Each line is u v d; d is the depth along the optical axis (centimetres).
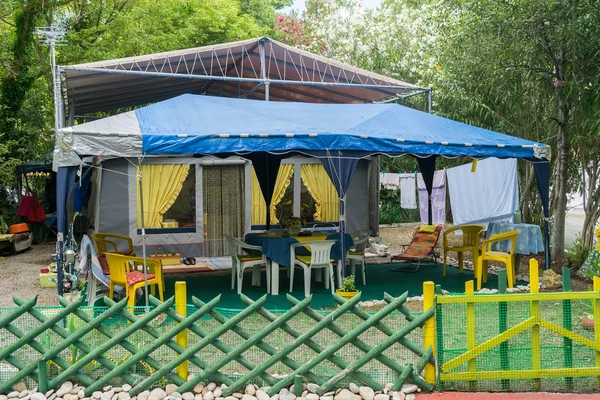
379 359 445
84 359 438
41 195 2011
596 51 964
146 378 444
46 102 1811
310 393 439
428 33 1598
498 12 1045
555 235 1121
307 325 638
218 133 739
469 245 1026
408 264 1172
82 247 760
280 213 1352
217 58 1167
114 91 1305
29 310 438
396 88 1228
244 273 1083
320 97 1494
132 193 1228
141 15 1830
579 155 1122
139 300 811
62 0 1758
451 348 479
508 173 1224
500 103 1252
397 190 1997
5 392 440
